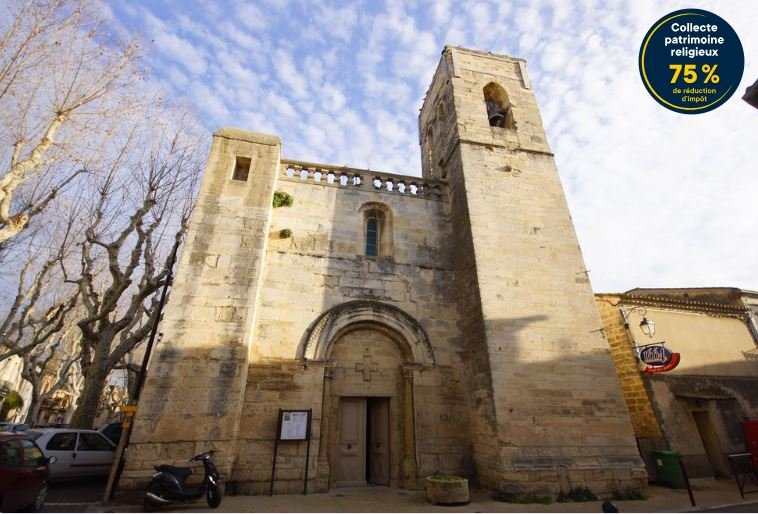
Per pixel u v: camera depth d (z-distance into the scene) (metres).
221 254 10.72
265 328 10.91
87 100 12.02
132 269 14.48
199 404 8.97
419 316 12.48
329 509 7.91
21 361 32.97
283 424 9.80
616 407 10.84
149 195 15.70
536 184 14.43
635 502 9.22
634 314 14.27
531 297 11.94
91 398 12.77
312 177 14.00
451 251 14.05
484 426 10.55
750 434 12.88
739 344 14.98
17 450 6.89
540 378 10.75
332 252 12.66
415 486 10.20
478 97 16.56
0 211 10.38
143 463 8.24
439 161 17.27
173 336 9.47
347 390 11.14
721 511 8.18
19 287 17.19
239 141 12.77
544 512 8.06
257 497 8.85
